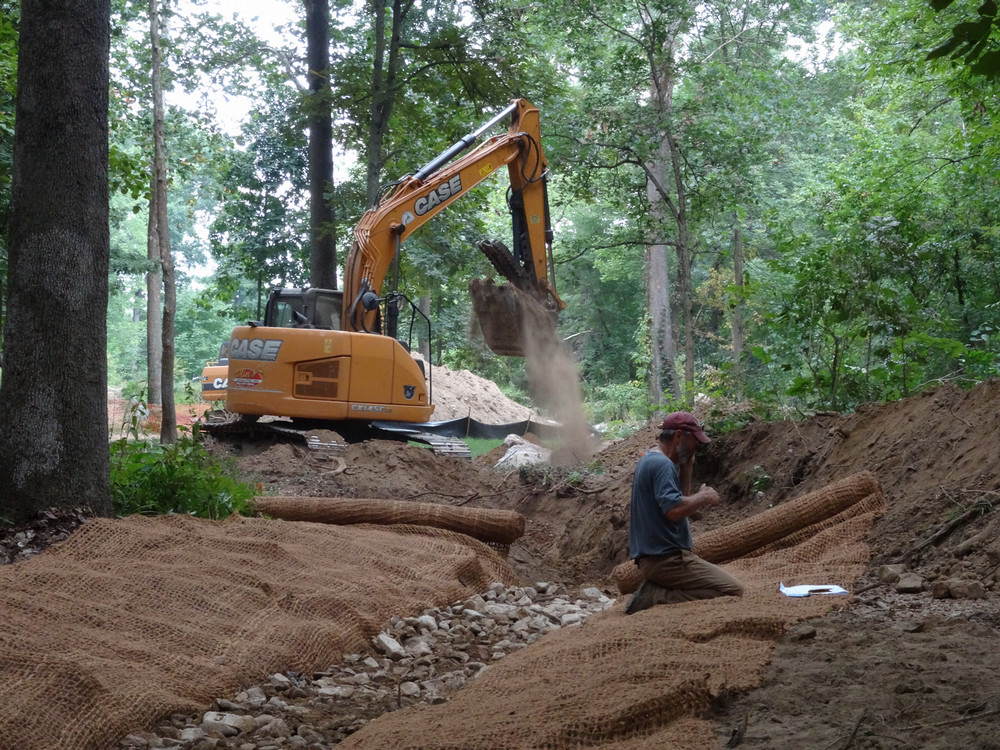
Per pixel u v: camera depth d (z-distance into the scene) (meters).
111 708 4.90
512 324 13.51
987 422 7.92
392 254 16.09
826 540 7.59
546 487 12.78
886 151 20.30
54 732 4.59
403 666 6.54
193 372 62.84
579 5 21.70
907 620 5.54
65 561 6.86
